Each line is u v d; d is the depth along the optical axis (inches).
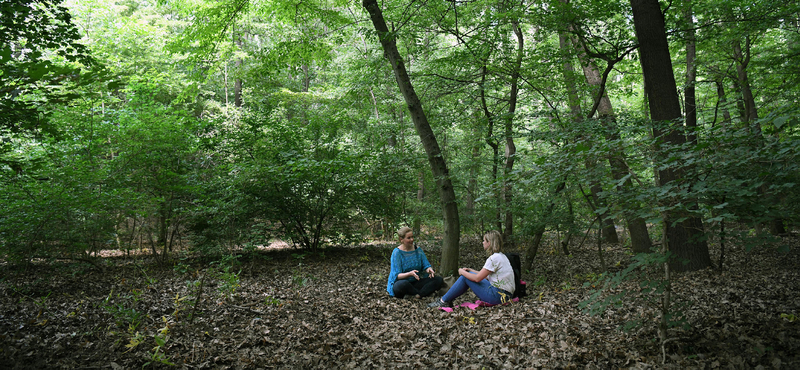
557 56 333.7
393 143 586.2
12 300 192.4
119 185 308.7
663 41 257.8
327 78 847.1
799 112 96.0
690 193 102.3
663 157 129.4
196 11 360.8
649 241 361.1
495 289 189.5
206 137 380.8
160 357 118.9
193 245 345.7
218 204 299.7
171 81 647.8
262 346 140.6
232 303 195.5
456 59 342.0
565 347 128.7
